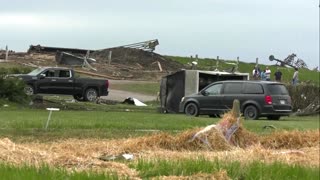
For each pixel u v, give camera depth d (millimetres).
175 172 12477
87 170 11891
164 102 45656
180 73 45844
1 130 22062
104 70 81312
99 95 50000
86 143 18688
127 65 88562
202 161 13430
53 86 48062
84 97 49375
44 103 43250
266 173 12438
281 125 29719
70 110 38969
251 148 18484
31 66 76688
